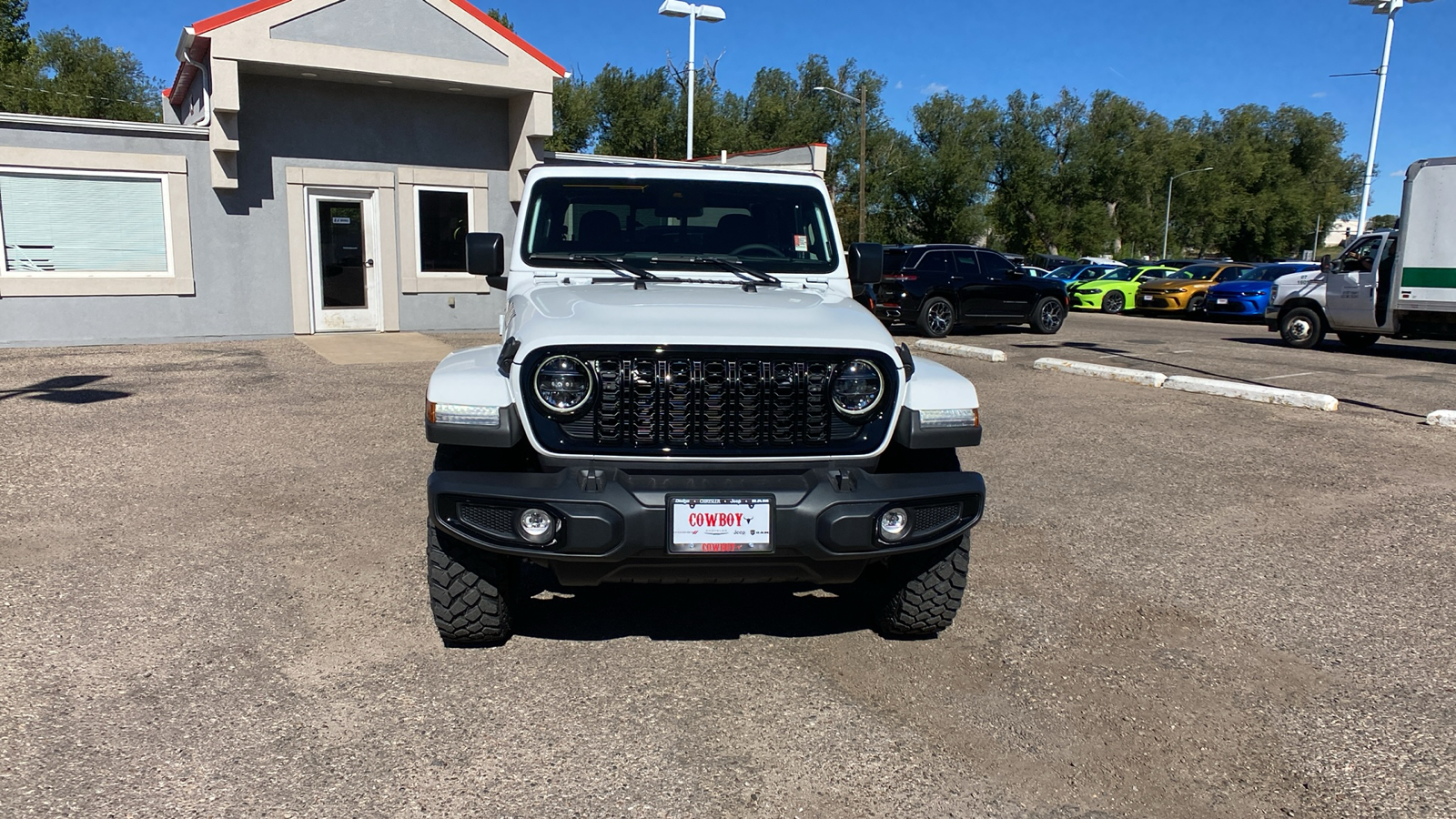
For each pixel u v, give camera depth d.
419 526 5.47
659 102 53.88
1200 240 74.00
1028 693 3.64
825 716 3.44
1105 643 4.11
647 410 3.39
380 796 2.87
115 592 4.40
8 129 12.24
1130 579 4.90
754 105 62.19
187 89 16.38
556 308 3.71
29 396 9.20
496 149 15.36
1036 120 65.12
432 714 3.38
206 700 3.43
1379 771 3.14
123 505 5.77
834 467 3.52
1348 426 9.02
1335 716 3.51
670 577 3.43
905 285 17.47
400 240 14.91
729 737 3.28
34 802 2.78
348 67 13.20
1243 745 3.29
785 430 3.45
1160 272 28.11
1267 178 72.50
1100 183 65.81
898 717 3.45
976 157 62.19
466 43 13.98
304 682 3.60
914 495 3.43
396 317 15.05
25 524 5.36
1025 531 5.66
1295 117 74.81
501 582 3.72
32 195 12.55
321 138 14.12
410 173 14.78
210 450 7.19
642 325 3.44
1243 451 7.90
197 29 12.37
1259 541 5.55
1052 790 3.00
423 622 4.18
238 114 13.53
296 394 9.62
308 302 14.41
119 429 7.83
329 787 2.91
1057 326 19.12
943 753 3.21
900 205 64.12
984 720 3.44
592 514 3.23
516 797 2.89
